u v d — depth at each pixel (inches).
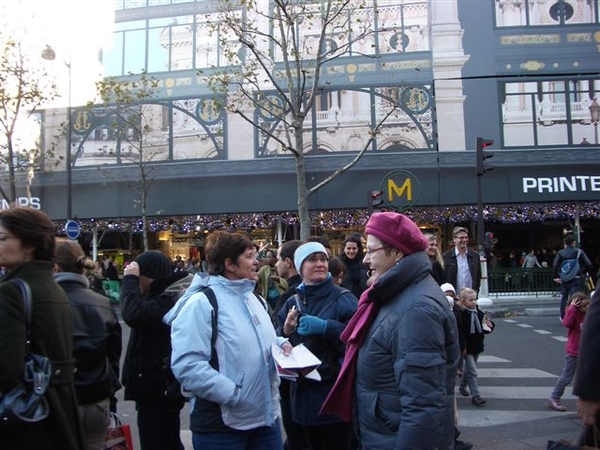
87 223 885.2
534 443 207.6
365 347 101.6
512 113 823.1
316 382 143.4
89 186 875.4
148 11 894.4
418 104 823.1
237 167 837.2
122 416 255.0
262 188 829.8
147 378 153.9
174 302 153.8
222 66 860.0
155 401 154.9
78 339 128.7
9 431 91.3
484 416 245.0
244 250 124.3
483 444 208.4
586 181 805.2
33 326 96.0
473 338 262.7
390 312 98.6
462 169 811.4
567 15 832.9
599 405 89.4
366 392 100.3
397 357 94.6
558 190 804.0
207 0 880.3
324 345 145.4
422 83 825.5
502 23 834.2
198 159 853.2
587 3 831.7
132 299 151.9
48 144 900.6
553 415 245.0
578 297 245.9
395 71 829.8
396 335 95.4
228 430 114.8
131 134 874.8
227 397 110.1
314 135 830.5
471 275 314.7
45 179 892.0
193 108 860.0
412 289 99.1
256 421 117.0
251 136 842.8
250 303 125.2
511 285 753.0
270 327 127.0
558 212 821.2
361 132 825.5
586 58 827.4
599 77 824.9
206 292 118.8
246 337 118.0
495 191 804.6
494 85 825.5
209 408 116.4
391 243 103.6
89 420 129.3
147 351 155.7
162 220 872.9
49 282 102.6
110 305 141.3
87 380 128.7
